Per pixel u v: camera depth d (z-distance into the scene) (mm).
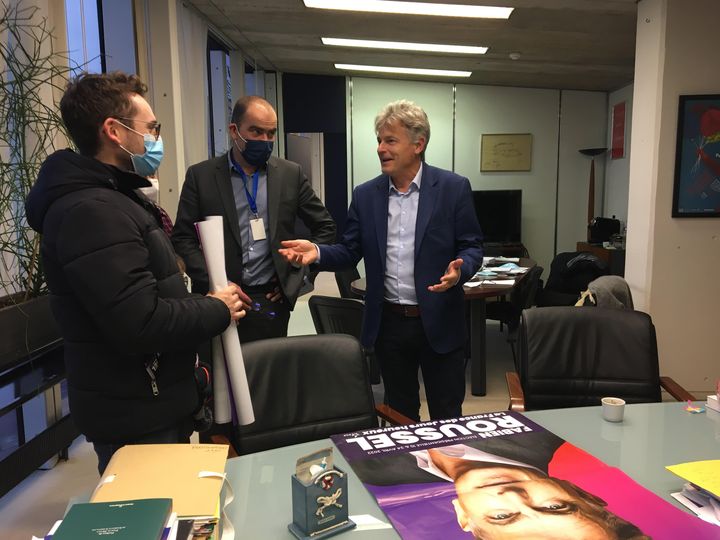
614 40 4805
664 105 3396
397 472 1171
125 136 1287
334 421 1660
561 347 2029
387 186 2150
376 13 4418
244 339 2250
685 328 3584
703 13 3307
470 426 1422
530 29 4578
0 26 2357
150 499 868
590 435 1365
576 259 4582
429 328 2074
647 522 975
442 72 6637
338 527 974
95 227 1146
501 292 3592
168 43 3752
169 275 1332
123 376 1276
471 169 7441
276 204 2277
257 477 1190
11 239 2336
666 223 3510
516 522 975
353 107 7297
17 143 2279
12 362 2205
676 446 1301
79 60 3053
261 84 6953
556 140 7387
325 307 2955
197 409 1458
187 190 2275
